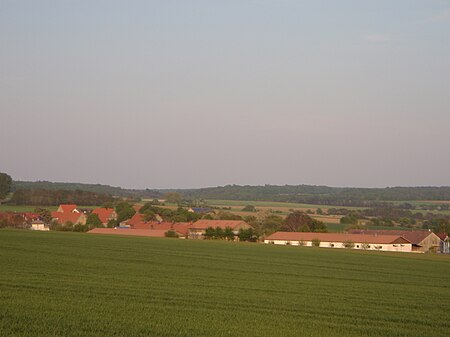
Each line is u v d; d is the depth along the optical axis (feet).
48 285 114.01
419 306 109.81
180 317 86.28
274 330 80.33
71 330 75.36
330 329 82.89
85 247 234.38
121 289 112.98
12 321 78.89
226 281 138.00
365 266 208.33
